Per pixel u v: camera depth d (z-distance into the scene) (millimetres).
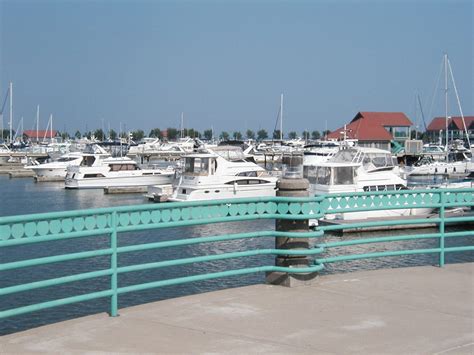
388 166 40844
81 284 18047
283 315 7652
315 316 7617
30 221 6918
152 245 8000
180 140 130750
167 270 19969
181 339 6754
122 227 7676
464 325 7316
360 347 6523
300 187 9094
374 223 10289
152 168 59750
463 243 25734
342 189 32000
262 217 8914
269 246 24938
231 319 7492
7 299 16469
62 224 7203
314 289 8930
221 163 40531
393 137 114125
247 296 8531
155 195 45406
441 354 6352
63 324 7340
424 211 29922
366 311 7852
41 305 7078
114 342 6652
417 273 10094
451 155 78375
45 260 7027
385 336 6887
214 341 6688
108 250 7609
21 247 24078
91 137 153750
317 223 26641
